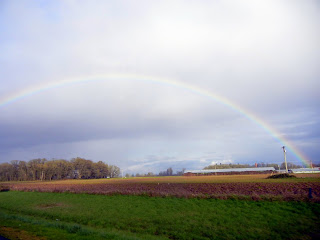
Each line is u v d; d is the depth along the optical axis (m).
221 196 34.59
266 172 127.12
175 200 36.53
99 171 192.25
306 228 22.09
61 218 29.59
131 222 26.86
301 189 36.34
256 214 27.02
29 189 63.16
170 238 21.69
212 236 21.61
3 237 16.25
